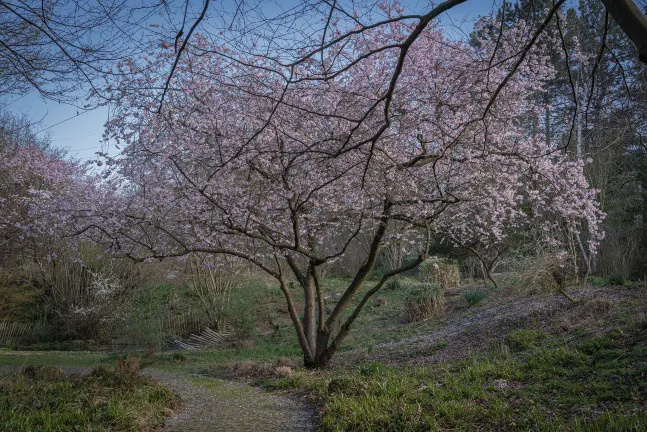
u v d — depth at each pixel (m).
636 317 7.44
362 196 7.79
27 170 14.69
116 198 8.65
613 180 16.45
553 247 12.49
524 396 5.48
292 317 9.74
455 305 15.13
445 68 7.29
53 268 17.91
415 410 5.34
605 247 15.02
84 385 6.98
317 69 6.89
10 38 5.24
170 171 8.23
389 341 12.50
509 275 14.54
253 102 7.43
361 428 5.16
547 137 12.86
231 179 8.12
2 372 8.44
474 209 9.95
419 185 8.62
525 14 4.58
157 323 16.05
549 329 8.66
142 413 5.97
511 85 7.73
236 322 16.20
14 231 9.89
